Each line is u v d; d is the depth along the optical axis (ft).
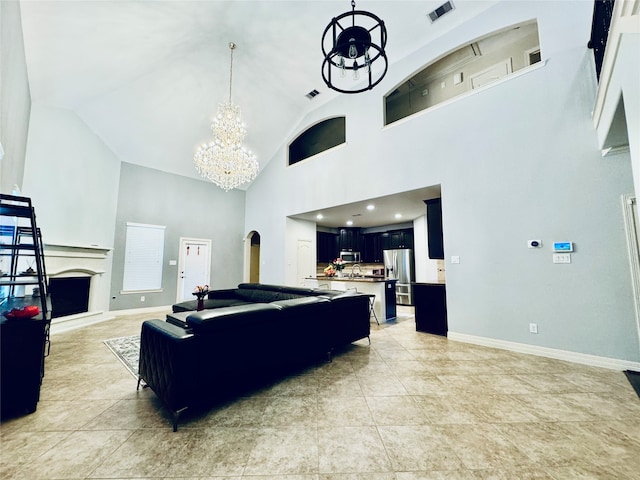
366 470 4.49
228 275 25.13
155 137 18.83
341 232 27.89
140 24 11.76
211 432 5.54
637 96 4.61
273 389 7.49
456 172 12.81
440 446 5.08
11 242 11.09
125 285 19.04
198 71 16.07
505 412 6.27
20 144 12.19
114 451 4.93
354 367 9.13
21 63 10.78
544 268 10.29
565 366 9.13
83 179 16.46
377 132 16.26
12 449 4.97
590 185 9.50
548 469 4.49
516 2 11.50
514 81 11.31
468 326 12.12
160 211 21.11
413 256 24.50
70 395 7.13
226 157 15.40
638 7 4.48
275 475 4.37
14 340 6.16
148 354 6.94
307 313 8.81
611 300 9.00
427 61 14.33
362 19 13.14
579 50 9.91
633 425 5.71
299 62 16.02
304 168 20.85
